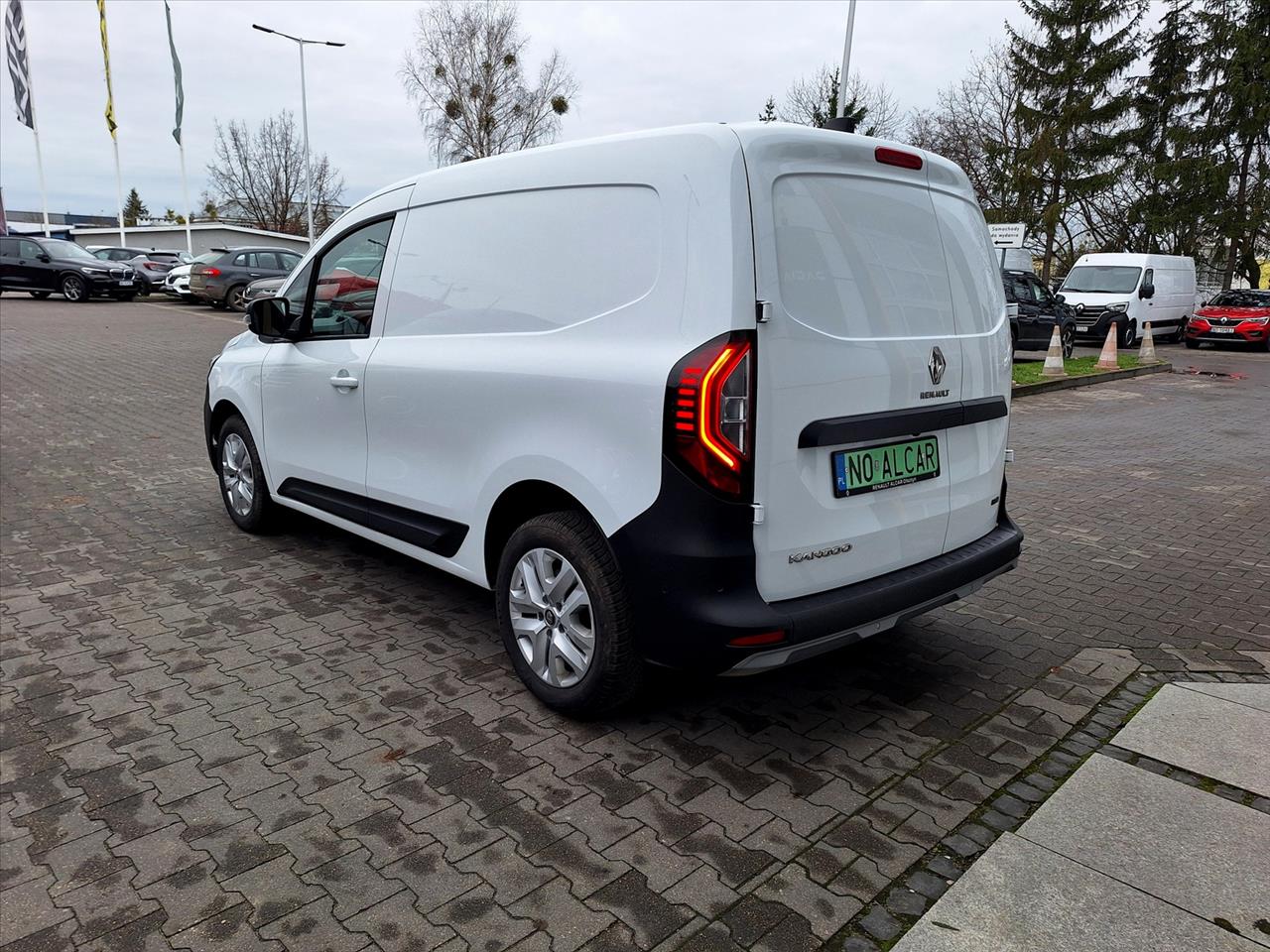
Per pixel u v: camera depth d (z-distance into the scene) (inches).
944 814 110.4
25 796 111.6
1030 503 272.5
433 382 145.1
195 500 253.3
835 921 91.5
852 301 116.6
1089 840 104.9
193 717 131.7
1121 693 143.6
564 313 125.3
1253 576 203.0
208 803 110.7
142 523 230.1
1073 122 1413.6
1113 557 216.8
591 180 123.0
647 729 130.0
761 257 105.7
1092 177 1419.8
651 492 110.0
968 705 138.9
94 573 192.1
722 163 107.0
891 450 123.0
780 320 106.8
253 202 2106.3
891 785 116.5
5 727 128.3
